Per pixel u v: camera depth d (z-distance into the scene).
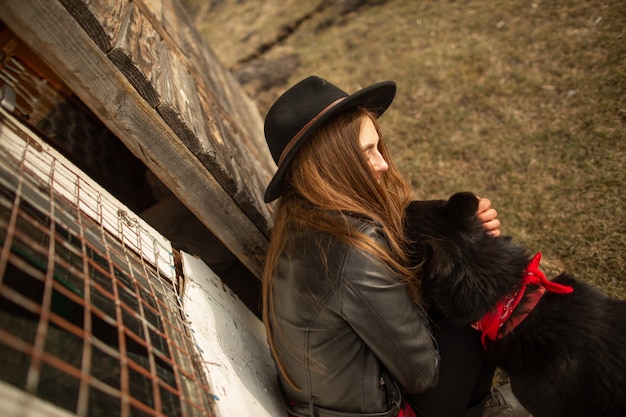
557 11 3.96
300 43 5.71
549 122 3.11
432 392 1.68
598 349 1.43
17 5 1.17
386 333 1.34
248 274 2.34
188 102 1.87
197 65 3.00
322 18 5.93
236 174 1.98
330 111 1.36
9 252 0.85
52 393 0.83
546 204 2.66
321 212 1.41
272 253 1.52
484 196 2.89
